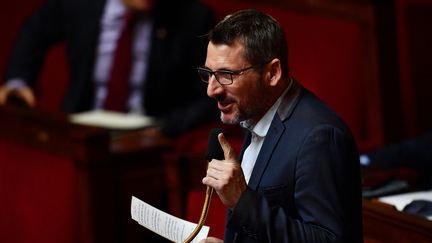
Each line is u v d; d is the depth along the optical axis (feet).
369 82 44.47
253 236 21.24
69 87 50.19
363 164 33.47
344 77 44.80
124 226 41.47
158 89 48.60
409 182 31.76
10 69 51.80
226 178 21.07
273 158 22.22
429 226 25.59
